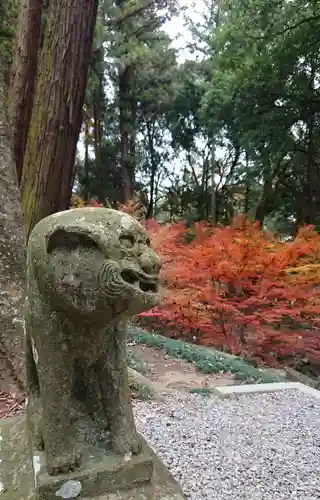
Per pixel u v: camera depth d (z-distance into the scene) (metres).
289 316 6.61
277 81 12.34
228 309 6.24
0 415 3.56
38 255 1.74
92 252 1.62
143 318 8.03
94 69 16.89
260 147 13.06
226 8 13.09
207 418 3.81
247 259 6.39
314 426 3.74
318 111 13.03
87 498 1.80
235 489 2.71
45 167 5.41
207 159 22.95
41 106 5.44
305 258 7.27
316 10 11.39
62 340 1.81
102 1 16.70
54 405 1.83
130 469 1.88
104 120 20.09
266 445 3.33
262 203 17.00
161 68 18.84
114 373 2.00
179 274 6.52
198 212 22.70
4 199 4.50
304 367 6.39
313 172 15.41
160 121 22.50
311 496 2.67
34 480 1.85
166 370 5.39
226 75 13.57
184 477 2.81
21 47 6.53
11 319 4.17
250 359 6.18
